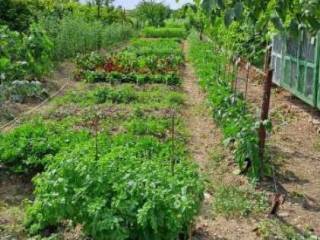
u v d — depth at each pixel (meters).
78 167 1.75
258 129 2.55
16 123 3.62
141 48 9.58
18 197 2.32
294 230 2.02
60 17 9.37
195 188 1.77
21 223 1.98
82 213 1.67
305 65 4.09
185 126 3.65
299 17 1.25
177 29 15.52
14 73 3.61
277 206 2.15
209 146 3.17
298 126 3.84
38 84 2.88
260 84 5.77
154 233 1.64
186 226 1.78
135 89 5.20
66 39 7.44
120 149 2.15
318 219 2.14
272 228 2.02
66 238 1.83
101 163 1.77
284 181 2.58
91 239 1.82
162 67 6.44
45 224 1.89
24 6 7.09
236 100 3.35
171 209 1.60
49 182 1.75
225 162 2.81
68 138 2.81
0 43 3.75
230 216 2.13
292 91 4.52
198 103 4.60
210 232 1.98
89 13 12.15
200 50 8.58
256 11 1.23
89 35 8.76
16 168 2.50
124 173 1.73
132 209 1.61
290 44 4.59
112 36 11.12
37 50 4.98
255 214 2.16
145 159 2.17
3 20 6.60
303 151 3.17
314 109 4.38
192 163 2.45
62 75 6.11
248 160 2.57
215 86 4.26
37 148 2.57
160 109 4.14
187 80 6.18
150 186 1.65
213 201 2.27
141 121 3.55
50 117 3.83
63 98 4.50
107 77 5.75
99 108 4.11
